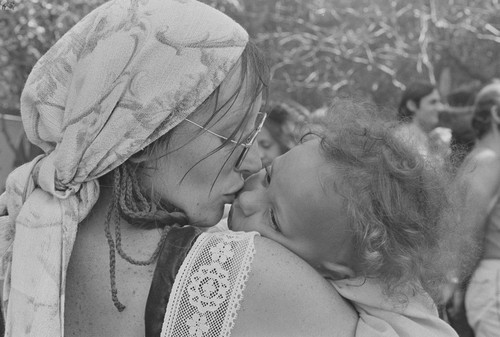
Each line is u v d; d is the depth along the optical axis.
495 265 3.10
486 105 3.73
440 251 1.59
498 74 7.66
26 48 4.75
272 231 1.60
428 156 1.60
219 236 1.42
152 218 1.45
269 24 7.11
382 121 1.63
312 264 1.57
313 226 1.54
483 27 7.51
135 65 1.42
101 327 1.42
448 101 5.30
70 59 1.47
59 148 1.45
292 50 6.95
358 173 1.50
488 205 3.04
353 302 1.54
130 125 1.42
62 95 1.48
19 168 1.54
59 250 1.40
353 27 7.11
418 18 7.36
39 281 1.39
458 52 7.64
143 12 1.44
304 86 6.90
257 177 1.68
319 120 1.75
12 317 1.43
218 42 1.45
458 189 1.76
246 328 1.38
